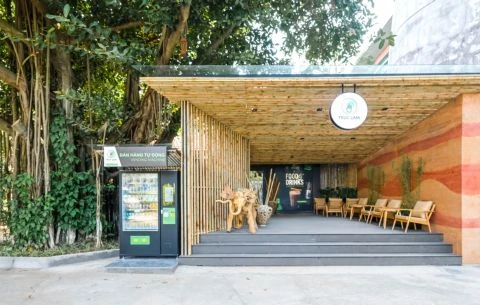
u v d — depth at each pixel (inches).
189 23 315.6
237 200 300.0
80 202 310.8
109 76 377.4
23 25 308.2
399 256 267.4
